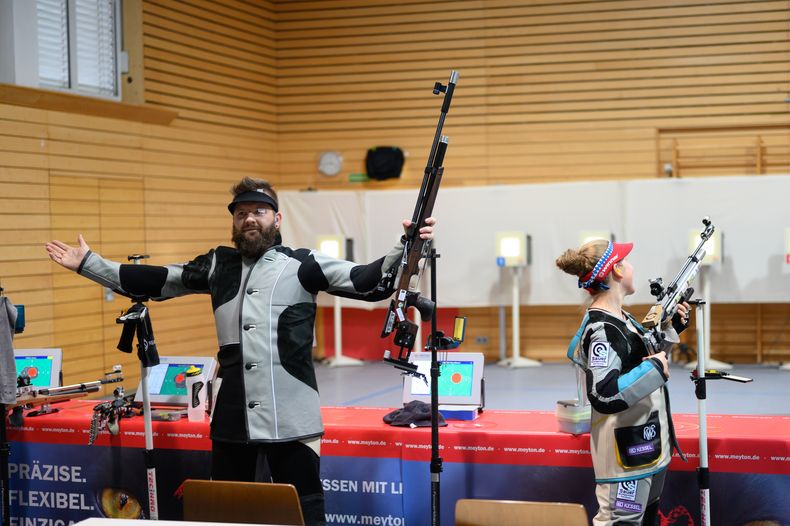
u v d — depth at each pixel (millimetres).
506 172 8148
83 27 6574
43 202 6074
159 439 3436
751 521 3000
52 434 3580
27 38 5961
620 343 2629
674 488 3041
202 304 7652
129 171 6832
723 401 5820
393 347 8172
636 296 7418
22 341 5879
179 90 7375
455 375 3482
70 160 6293
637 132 7934
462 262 7762
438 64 8227
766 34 7707
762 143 7758
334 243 7820
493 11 8109
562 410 3113
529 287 7652
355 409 3727
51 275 6109
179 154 7363
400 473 3246
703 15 7793
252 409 2852
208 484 2518
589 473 3082
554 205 7570
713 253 7152
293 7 8453
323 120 8469
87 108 6402
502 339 7879
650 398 2682
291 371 2883
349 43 8375
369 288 2875
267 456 2887
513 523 2412
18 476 3641
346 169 8453
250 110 8195
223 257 3068
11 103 5859
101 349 6500
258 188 2986
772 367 7473
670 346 2857
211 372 3537
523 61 8078
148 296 3129
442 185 8273
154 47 7152
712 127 7805
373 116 8367
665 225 7367
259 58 8289
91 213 6473
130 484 3502
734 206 7250
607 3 7922
